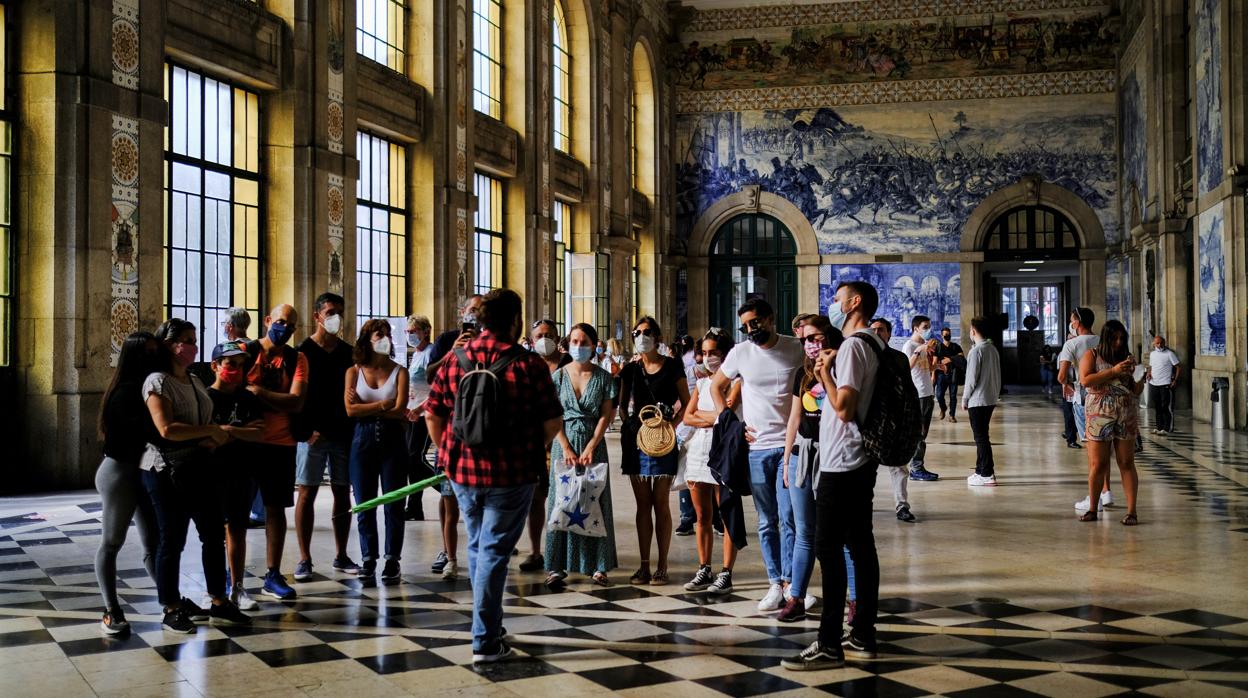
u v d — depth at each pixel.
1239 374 22.42
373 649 6.85
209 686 6.07
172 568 7.25
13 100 13.16
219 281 16.17
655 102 37.22
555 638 7.12
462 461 6.66
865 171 38.22
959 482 15.26
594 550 8.77
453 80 22.44
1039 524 11.60
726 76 39.16
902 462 6.58
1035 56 37.19
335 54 18.11
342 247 18.27
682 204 39.56
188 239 15.55
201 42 15.23
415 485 7.64
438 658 6.66
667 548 8.82
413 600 8.18
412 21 21.73
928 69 37.84
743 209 39.03
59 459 13.20
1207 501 13.17
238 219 16.59
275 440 8.18
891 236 38.06
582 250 31.05
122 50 13.82
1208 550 10.05
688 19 39.22
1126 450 11.54
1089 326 15.59
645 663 6.55
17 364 13.28
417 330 11.02
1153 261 30.72
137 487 7.19
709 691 6.01
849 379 6.46
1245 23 21.94
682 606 8.03
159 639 7.04
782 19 38.69
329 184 17.83
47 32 13.06
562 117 30.53
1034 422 26.59
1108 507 12.70
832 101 38.47
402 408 8.77
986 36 37.44
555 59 29.97
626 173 33.91
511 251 26.45
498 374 6.67
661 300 37.78
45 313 13.16
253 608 7.85
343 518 9.06
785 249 39.16
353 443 8.80
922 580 8.80
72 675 6.26
